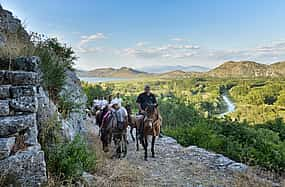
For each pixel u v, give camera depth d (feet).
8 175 16.19
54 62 31.45
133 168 32.48
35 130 18.70
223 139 52.54
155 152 42.98
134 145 49.06
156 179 29.40
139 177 29.07
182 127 63.77
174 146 47.60
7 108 17.83
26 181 16.90
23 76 20.06
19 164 16.75
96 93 112.37
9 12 41.86
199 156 40.27
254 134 56.18
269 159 42.50
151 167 34.37
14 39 30.78
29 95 18.93
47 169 20.22
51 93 30.35
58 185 19.43
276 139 57.57
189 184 28.53
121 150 41.68
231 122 60.34
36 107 19.16
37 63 23.63
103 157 34.58
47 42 37.81
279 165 41.37
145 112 38.78
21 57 22.44
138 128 39.86
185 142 53.11
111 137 39.96
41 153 17.94
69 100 36.04
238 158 45.88
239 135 56.34
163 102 141.79
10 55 21.91
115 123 38.37
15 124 17.49
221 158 38.42
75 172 21.61
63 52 50.37
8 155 16.51
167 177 30.50
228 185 28.58
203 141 52.60
